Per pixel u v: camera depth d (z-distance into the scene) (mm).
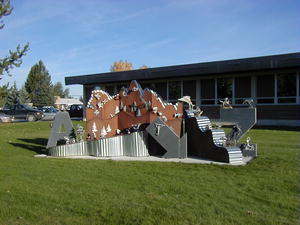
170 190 5633
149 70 23391
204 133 8680
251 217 4387
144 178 6480
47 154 9969
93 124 10438
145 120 10102
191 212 4578
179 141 8750
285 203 4906
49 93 85938
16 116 29688
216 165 7562
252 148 8672
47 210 4754
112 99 10773
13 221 4391
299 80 18609
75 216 4535
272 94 19594
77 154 9594
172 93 23953
